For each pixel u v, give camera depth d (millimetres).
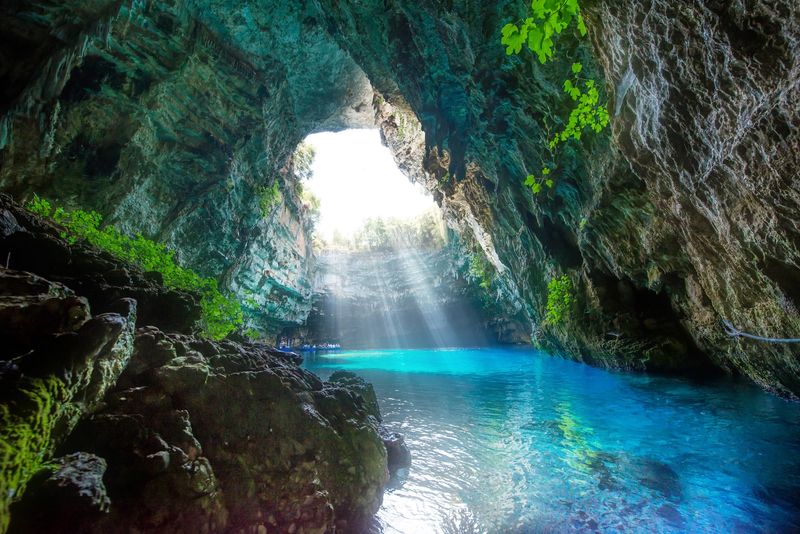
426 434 7250
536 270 18906
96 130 13820
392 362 22781
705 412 7953
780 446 5910
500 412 8875
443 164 17594
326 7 13023
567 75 8391
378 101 20875
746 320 7320
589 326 15234
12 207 4812
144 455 2967
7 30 10891
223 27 14125
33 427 2098
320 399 4832
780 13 3273
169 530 2803
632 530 3896
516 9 8281
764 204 4723
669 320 13266
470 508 4480
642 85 5230
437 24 9930
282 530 3438
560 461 5719
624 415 8102
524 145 11305
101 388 2975
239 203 19875
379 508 4500
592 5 5438
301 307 32344
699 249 7059
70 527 2154
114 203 14656
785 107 3695
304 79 17891
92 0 11320
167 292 5285
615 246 11180
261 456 3814
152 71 13922
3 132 11227
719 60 4004
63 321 2703
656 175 6398
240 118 16906
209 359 4504
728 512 4152
